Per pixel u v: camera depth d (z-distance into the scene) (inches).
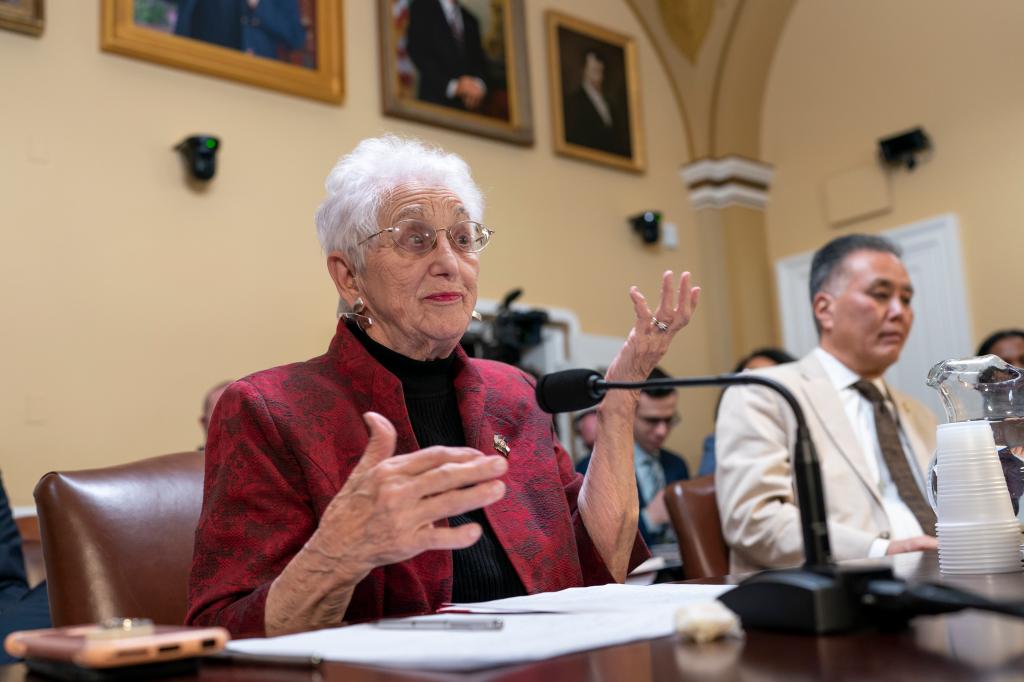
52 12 201.6
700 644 37.7
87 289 197.3
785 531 117.3
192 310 209.6
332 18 239.9
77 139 200.8
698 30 309.3
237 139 222.1
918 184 284.2
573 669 34.4
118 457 195.5
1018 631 37.0
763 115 321.4
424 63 256.8
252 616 54.8
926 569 62.2
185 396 205.6
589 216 286.7
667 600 49.9
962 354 269.3
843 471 124.8
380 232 76.9
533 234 272.2
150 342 203.2
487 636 40.8
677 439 293.7
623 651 37.3
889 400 137.3
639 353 74.6
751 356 201.6
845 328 136.6
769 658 34.1
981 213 270.5
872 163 294.2
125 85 208.4
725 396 132.2
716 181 312.0
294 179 229.3
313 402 70.3
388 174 79.1
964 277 271.4
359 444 69.4
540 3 290.2
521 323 250.1
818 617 37.7
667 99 315.9
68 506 73.7
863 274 136.3
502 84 272.1
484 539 73.8
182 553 76.8
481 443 76.7
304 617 53.2
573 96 289.1
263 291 220.1
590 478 77.2
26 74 196.9
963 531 58.6
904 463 128.9
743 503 121.8
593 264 284.2
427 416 77.8
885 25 295.1
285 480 66.2
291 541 64.1
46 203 195.3
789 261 310.5
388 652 37.9
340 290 81.5
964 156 275.3
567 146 283.1
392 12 252.5
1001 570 57.8
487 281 259.0
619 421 76.8
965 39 278.1
